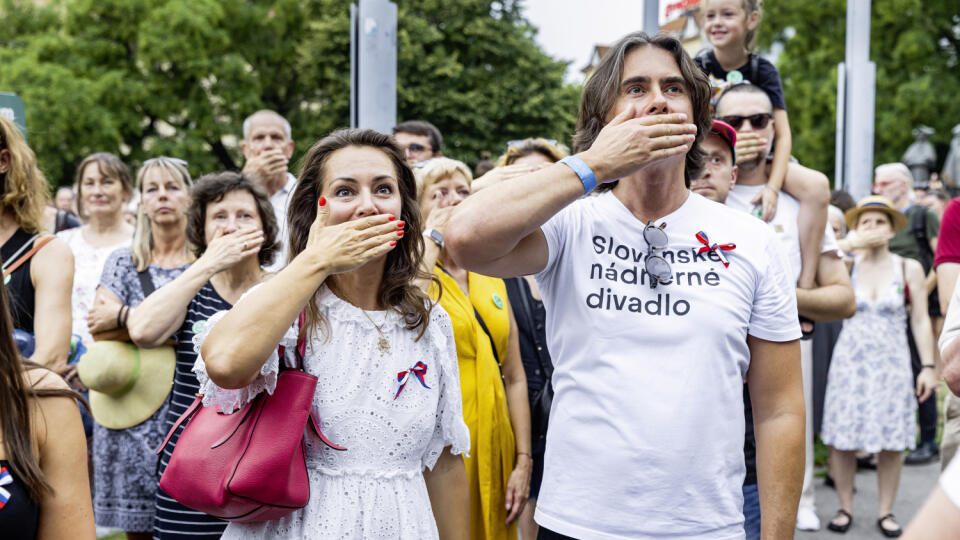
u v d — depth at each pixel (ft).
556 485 6.33
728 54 12.16
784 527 6.37
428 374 7.19
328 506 6.59
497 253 5.96
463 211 5.97
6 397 5.30
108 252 15.71
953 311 8.00
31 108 73.10
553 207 5.82
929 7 71.61
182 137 80.07
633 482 5.98
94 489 11.91
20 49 80.12
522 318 11.44
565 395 6.39
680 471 5.97
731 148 9.43
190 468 6.36
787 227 10.70
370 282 7.15
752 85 10.84
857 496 19.16
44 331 9.46
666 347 6.10
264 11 85.61
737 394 6.28
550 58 90.27
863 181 30.37
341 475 6.68
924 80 68.23
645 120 5.85
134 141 81.46
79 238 16.08
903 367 17.11
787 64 76.13
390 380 6.91
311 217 7.30
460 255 6.06
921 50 69.46
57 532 5.57
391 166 7.18
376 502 6.70
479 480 10.07
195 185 11.22
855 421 16.84
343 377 6.78
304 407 6.42
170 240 12.53
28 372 5.61
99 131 74.90
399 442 6.88
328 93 85.76
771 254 6.54
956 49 73.41
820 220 10.64
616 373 6.12
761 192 10.76
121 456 11.49
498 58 87.35
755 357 6.58
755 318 6.47
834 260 10.98
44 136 73.51
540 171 5.93
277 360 6.42
